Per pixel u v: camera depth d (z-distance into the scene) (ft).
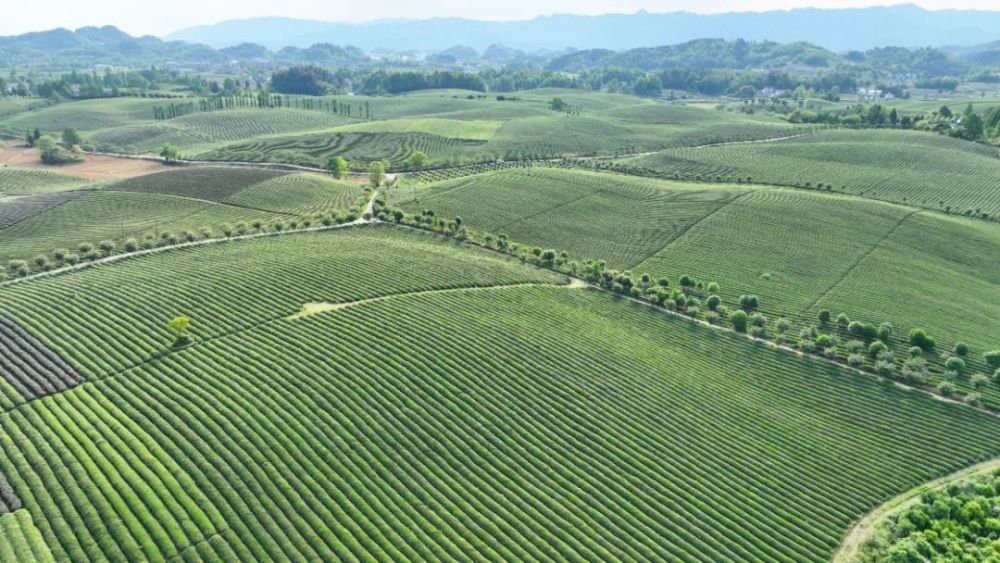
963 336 268.62
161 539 144.77
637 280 303.89
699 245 347.97
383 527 156.76
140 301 239.71
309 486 164.96
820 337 253.85
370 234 345.92
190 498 156.56
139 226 345.10
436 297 260.42
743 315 266.57
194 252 298.97
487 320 245.86
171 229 340.39
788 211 390.01
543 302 270.46
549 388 212.64
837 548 166.71
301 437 178.91
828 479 189.78
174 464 165.27
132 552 141.38
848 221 379.14
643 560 157.89
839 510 178.70
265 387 195.83
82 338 215.10
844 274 319.47
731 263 328.49
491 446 186.50
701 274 317.42
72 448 167.22
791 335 264.72
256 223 346.95
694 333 263.08
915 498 184.03
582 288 294.87
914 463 198.18
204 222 355.77
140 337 218.18
